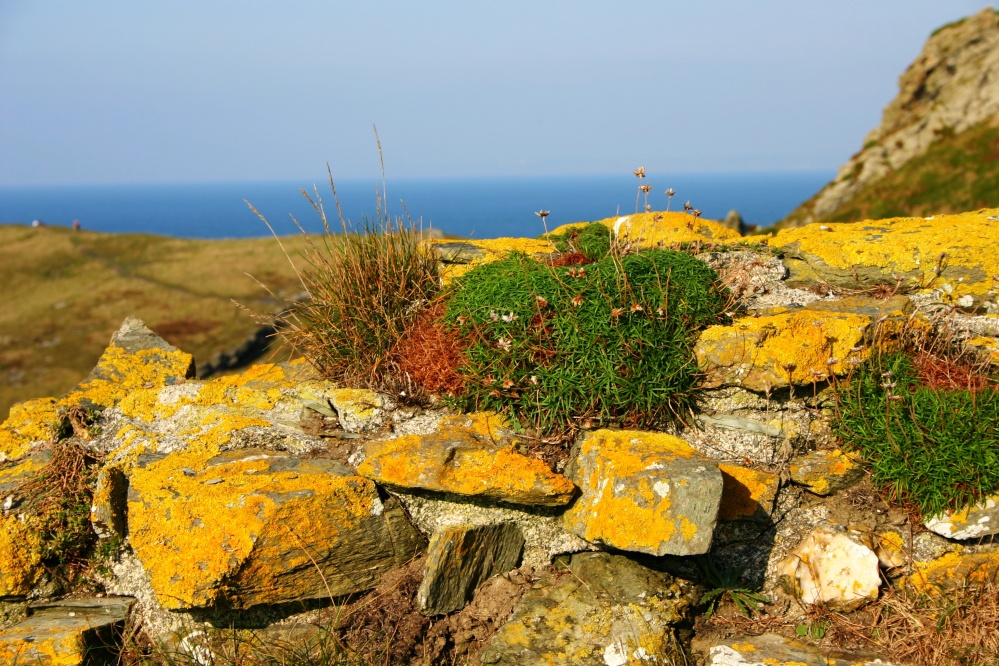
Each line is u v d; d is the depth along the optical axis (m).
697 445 1.48
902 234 1.68
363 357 1.62
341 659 1.33
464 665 1.35
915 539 1.39
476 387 1.51
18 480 1.50
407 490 1.42
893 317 1.54
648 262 1.57
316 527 1.36
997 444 1.37
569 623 1.33
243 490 1.38
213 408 1.61
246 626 1.39
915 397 1.43
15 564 1.43
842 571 1.36
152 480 1.43
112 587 1.46
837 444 1.46
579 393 1.47
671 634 1.32
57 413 1.60
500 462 1.40
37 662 1.33
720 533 1.41
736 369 1.47
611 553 1.39
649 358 1.49
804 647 1.32
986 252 1.60
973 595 1.33
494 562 1.41
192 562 1.33
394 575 1.41
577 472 1.42
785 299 1.65
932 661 1.28
